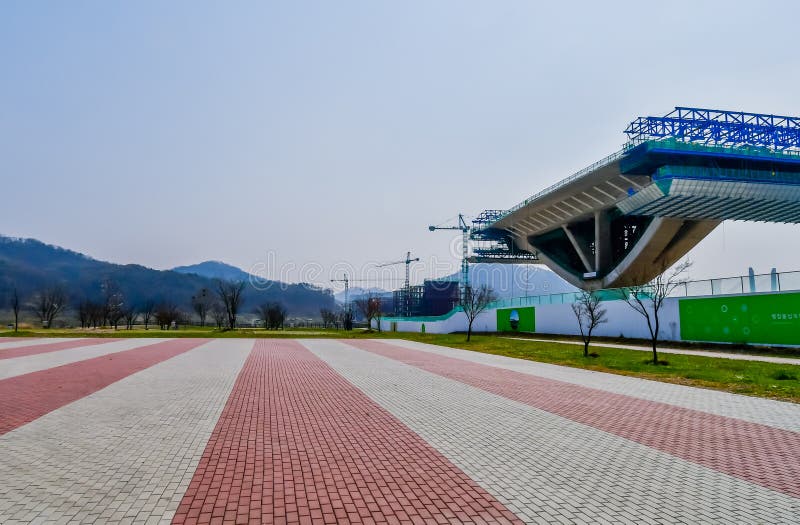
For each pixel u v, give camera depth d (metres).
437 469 6.48
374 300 92.12
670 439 8.12
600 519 4.94
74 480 5.87
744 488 5.86
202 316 90.62
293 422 9.06
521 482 6.02
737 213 55.16
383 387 13.40
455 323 55.62
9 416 9.34
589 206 64.31
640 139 49.03
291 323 114.38
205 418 9.30
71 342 31.77
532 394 12.51
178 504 5.16
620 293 34.44
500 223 82.44
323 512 5.00
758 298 25.36
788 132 50.03
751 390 13.02
